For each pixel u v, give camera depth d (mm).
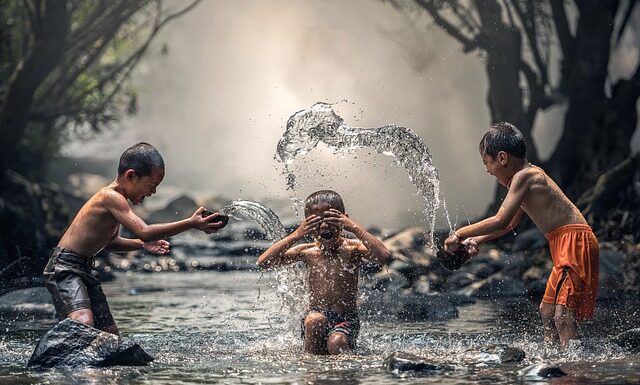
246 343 10734
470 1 27016
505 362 8719
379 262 9992
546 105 25344
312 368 8617
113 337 9109
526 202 10195
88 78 30219
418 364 8391
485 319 13375
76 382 8023
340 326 9984
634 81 23438
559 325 9852
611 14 23531
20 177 26328
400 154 10797
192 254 29062
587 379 7695
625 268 17844
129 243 10680
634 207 21766
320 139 10883
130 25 31219
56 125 33219
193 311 15281
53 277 10000
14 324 13312
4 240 23281
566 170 23859
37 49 23906
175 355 9625
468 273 19406
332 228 10125
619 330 11703
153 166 10078
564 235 10047
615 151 23234
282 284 10938
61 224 27031
